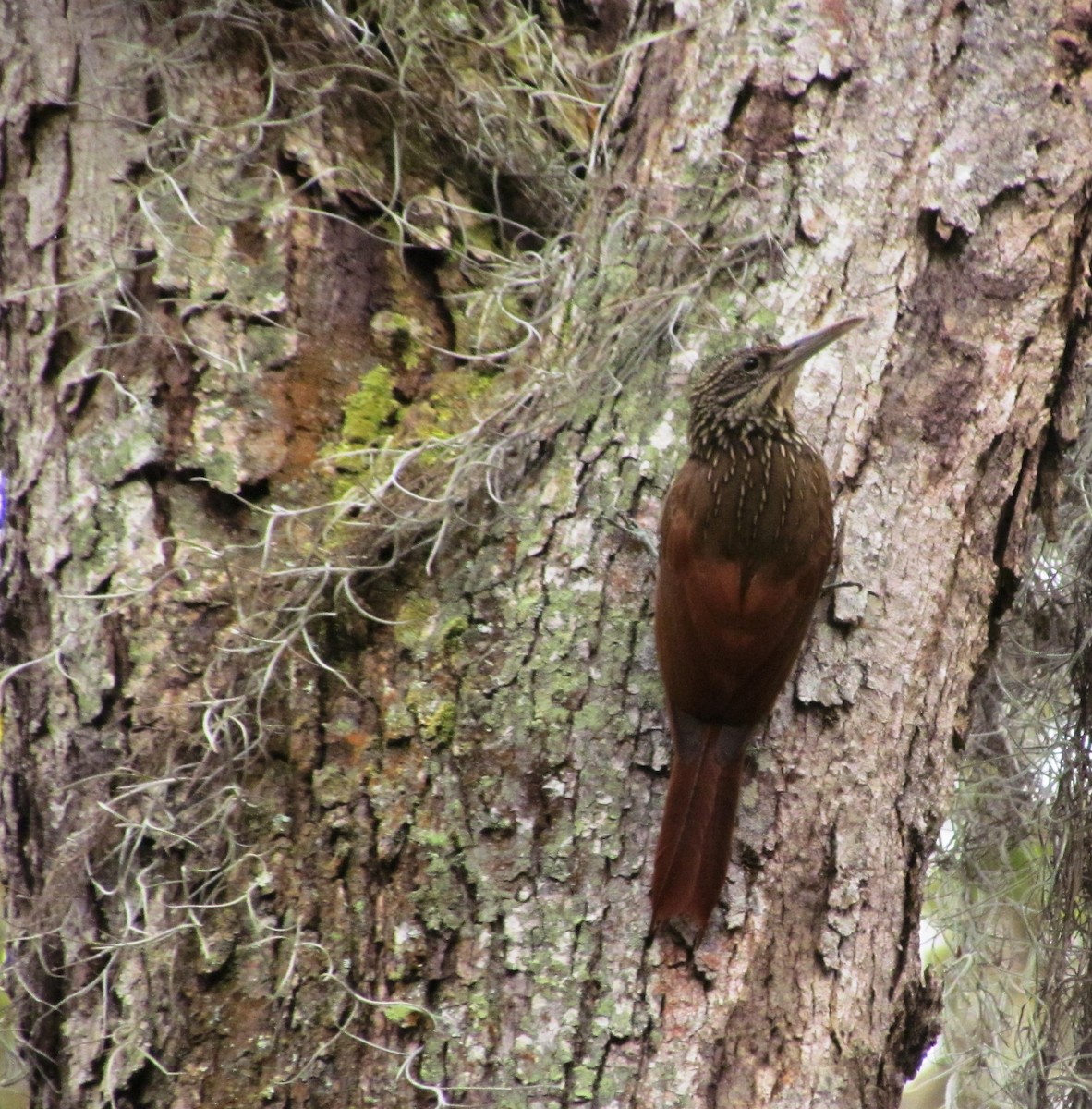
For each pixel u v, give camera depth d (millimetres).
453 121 8297
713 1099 5859
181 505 6949
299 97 7660
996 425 7035
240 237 7363
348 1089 5934
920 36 7441
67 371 7184
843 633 6691
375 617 6492
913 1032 6488
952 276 7188
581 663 6375
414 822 6188
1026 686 10070
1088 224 7410
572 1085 5809
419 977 6004
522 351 7418
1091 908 9789
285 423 7125
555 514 6641
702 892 5945
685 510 6645
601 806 6172
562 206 8539
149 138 7445
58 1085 6445
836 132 7320
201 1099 5988
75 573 6883
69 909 6430
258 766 6387
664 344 7055
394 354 7465
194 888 6258
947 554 6879
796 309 7078
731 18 7598
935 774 6730
